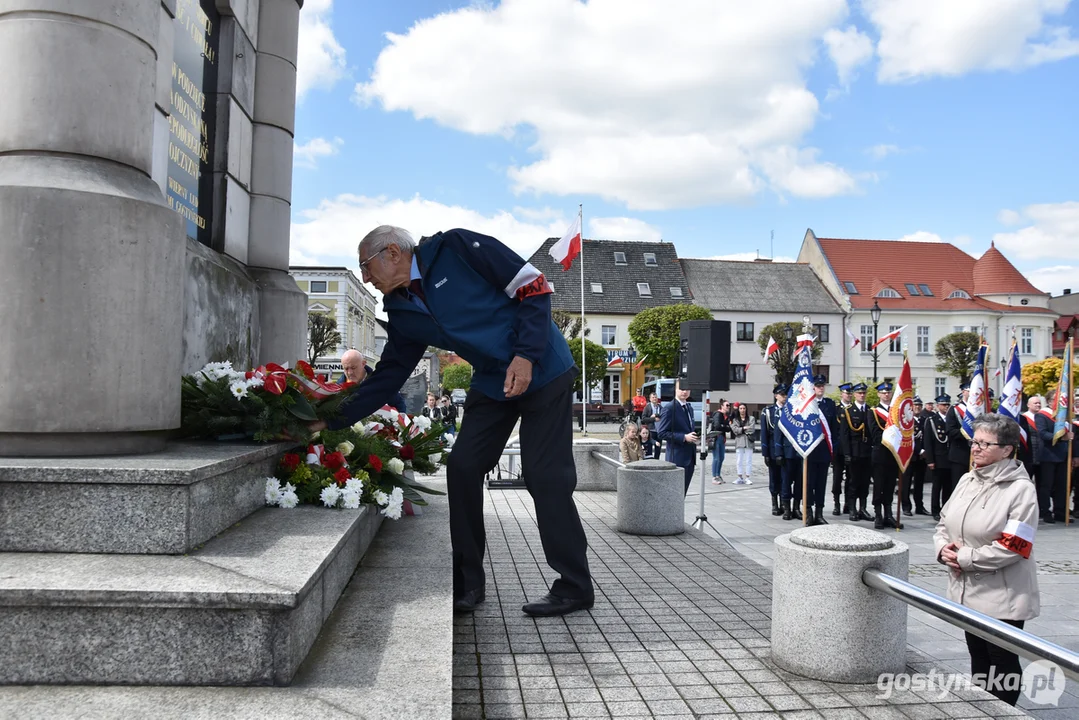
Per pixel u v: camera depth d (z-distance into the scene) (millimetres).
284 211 6859
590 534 7340
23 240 2773
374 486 4145
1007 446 3705
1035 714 3990
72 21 3049
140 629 2076
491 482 11477
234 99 6105
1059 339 59812
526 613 4164
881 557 3271
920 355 53844
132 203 2963
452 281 3545
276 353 6402
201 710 1922
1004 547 3562
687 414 10523
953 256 57625
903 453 10344
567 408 3961
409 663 2314
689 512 11750
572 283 53406
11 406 2762
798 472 10891
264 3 6738
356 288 59812
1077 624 5746
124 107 3168
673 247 56625
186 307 4637
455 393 47531
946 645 5004
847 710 2936
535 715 2871
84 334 2842
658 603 4543
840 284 54406
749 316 53062
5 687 2033
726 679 3266
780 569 3445
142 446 3072
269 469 3566
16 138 2977
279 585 2154
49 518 2438
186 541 2492
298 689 2092
